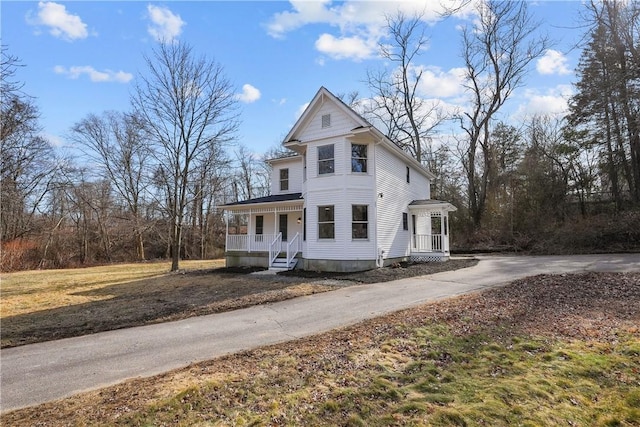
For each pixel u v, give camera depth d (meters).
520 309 7.34
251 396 3.93
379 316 7.43
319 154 16.52
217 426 3.34
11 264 27.14
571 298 8.22
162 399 3.93
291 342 6.05
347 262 15.30
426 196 24.95
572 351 4.91
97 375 5.00
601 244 19.72
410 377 4.28
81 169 33.31
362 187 15.84
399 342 5.55
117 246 36.06
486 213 28.98
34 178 30.00
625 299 7.96
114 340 6.78
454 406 3.53
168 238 33.81
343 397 3.82
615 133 21.78
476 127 29.53
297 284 12.66
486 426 3.19
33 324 8.38
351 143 15.87
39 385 4.70
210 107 21.94
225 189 42.56
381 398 3.78
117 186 34.31
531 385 3.94
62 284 16.33
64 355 5.98
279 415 3.50
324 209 16.19
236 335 6.75
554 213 24.39
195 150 22.11
